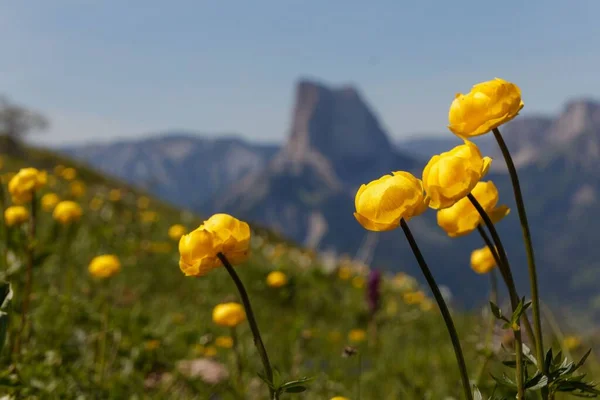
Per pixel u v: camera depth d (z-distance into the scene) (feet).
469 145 1.86
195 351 3.89
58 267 5.11
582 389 1.79
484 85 1.86
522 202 1.82
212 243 1.92
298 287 7.54
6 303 2.08
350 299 7.55
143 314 3.86
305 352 4.50
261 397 3.43
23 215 3.15
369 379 3.84
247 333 5.14
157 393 3.15
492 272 2.63
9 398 2.48
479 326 2.71
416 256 1.79
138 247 8.48
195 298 6.98
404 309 7.51
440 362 4.26
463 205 2.12
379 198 1.80
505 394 2.35
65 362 3.14
